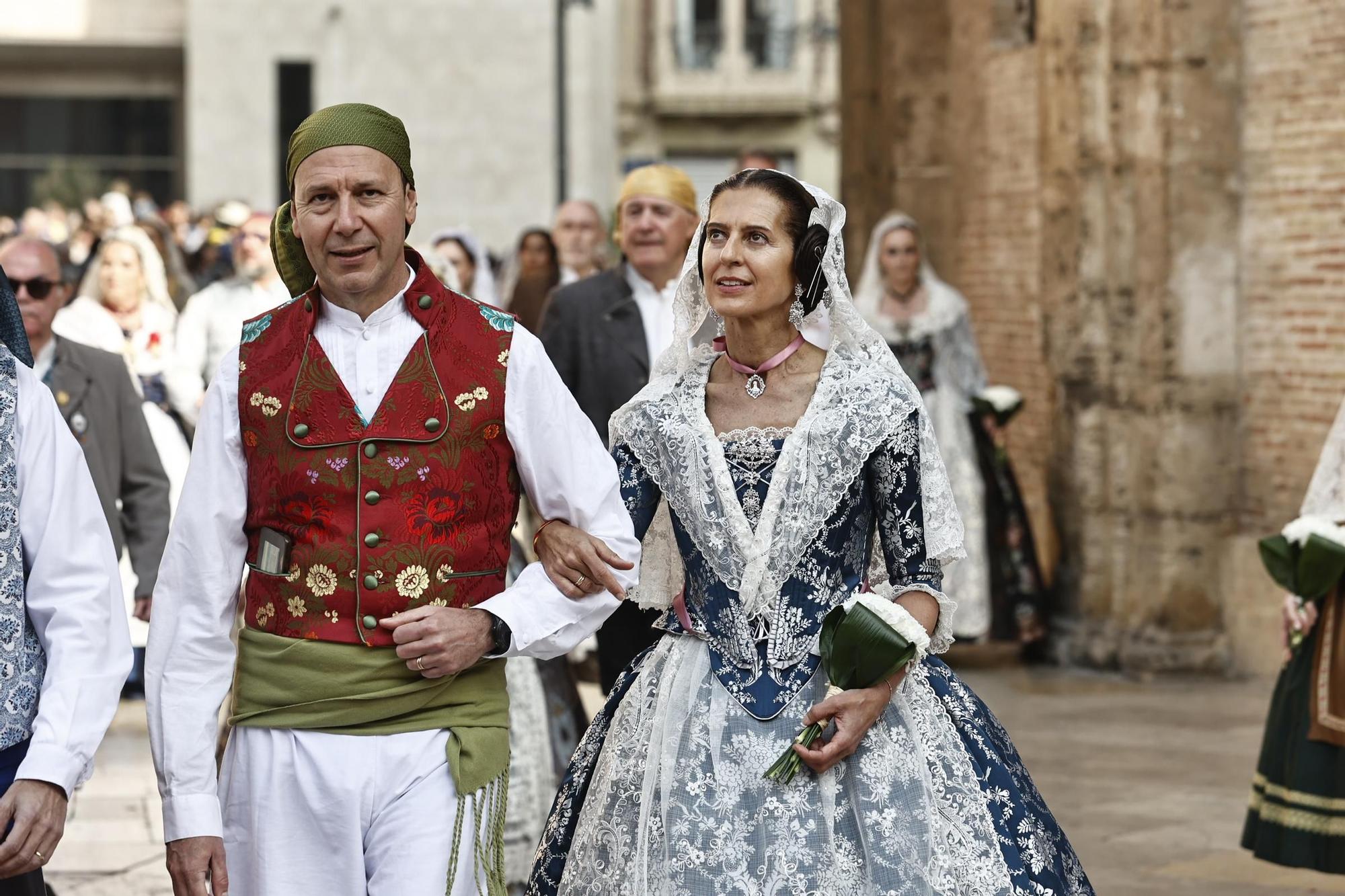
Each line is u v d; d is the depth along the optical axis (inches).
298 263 137.7
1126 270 340.2
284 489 129.2
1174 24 329.1
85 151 1300.4
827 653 138.4
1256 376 332.8
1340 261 313.4
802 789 137.9
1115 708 316.2
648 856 137.9
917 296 359.3
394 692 128.3
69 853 235.8
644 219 228.5
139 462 250.7
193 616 130.2
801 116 1494.8
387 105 1184.8
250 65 1174.3
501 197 1196.5
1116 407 346.0
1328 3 313.0
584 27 1266.0
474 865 129.9
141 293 336.8
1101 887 219.5
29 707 123.4
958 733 144.6
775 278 144.0
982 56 423.2
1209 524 337.4
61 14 1237.1
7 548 122.5
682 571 151.7
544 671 218.2
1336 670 199.3
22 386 125.4
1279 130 324.5
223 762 133.1
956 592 353.1
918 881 136.1
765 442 145.0
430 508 129.7
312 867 128.6
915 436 144.2
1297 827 201.8
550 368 135.3
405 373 130.7
